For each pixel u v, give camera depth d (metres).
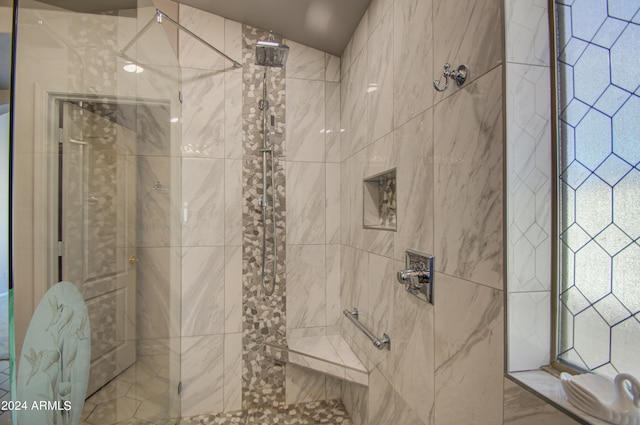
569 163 0.61
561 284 0.62
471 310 0.77
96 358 1.25
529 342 0.64
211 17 1.84
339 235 2.00
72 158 1.16
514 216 0.64
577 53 0.59
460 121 0.82
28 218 0.98
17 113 0.95
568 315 0.61
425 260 0.98
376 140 1.41
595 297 0.56
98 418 1.25
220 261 1.85
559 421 0.53
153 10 1.52
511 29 0.65
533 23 0.64
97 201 1.28
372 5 1.46
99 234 1.28
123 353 1.39
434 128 0.94
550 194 0.63
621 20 0.51
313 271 1.96
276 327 1.91
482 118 0.73
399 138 1.18
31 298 0.98
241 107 1.88
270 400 1.89
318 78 1.98
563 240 0.62
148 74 1.52
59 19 1.11
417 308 1.04
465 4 0.79
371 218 1.59
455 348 0.83
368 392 1.50
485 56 0.72
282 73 1.92
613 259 0.53
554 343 0.63
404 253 1.14
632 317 0.50
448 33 0.87
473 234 0.76
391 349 1.25
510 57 0.65
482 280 0.72
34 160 1.01
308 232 1.96
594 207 0.56
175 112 1.73
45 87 1.05
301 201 1.95
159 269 1.62
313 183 1.97
